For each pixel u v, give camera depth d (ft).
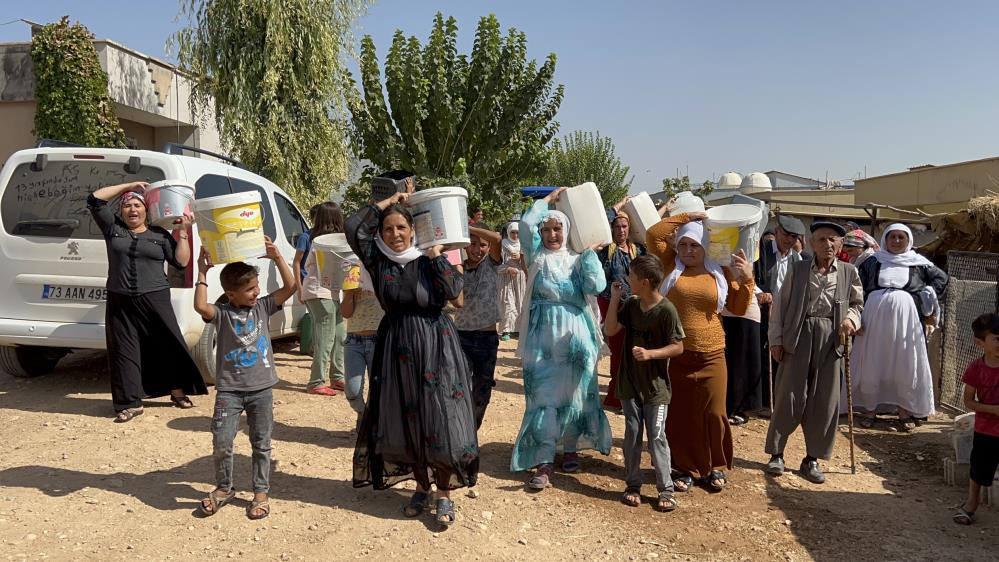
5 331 22.08
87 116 47.39
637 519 16.08
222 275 15.08
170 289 21.75
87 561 13.07
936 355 28.43
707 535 15.43
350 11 48.29
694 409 17.67
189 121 60.75
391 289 14.44
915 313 24.45
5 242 22.50
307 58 45.73
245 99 43.93
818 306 18.81
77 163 22.81
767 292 25.00
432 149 66.85
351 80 49.93
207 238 14.85
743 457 20.57
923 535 15.81
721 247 17.56
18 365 24.85
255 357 15.15
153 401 22.89
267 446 15.35
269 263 27.76
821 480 18.84
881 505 17.49
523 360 18.10
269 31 43.24
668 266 18.72
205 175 24.25
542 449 17.53
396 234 14.40
